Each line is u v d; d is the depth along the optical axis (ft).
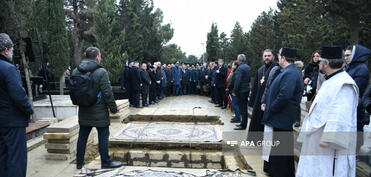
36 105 23.66
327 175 7.89
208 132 16.79
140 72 32.24
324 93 8.08
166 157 14.02
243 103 19.74
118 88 35.42
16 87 8.93
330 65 8.02
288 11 54.44
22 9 19.62
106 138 12.08
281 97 10.41
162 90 42.22
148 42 58.54
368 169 10.18
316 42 42.83
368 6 37.63
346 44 13.66
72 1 55.06
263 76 15.16
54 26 33.40
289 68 10.87
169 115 21.16
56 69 34.68
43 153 14.78
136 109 30.45
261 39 62.49
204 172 12.01
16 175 9.16
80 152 12.20
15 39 18.84
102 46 34.58
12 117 9.13
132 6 53.62
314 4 44.04
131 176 11.37
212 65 38.24
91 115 11.41
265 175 11.62
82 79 10.87
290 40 48.75
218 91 32.12
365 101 9.79
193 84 50.55
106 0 37.78
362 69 10.62
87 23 55.88
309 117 8.62
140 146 14.89
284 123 10.65
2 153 9.19
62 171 12.16
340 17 43.14
